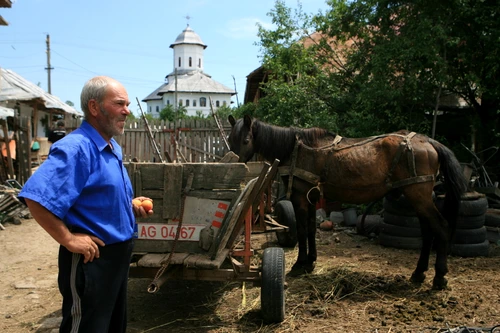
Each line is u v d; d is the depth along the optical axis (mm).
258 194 3871
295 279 4852
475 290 4477
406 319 3775
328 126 8797
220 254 3520
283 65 10703
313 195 4891
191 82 68312
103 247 2311
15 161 11594
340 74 10109
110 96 2326
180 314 4016
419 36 7633
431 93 8672
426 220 4555
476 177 7105
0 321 3971
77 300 2242
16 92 17391
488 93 8188
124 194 2432
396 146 4508
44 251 6449
